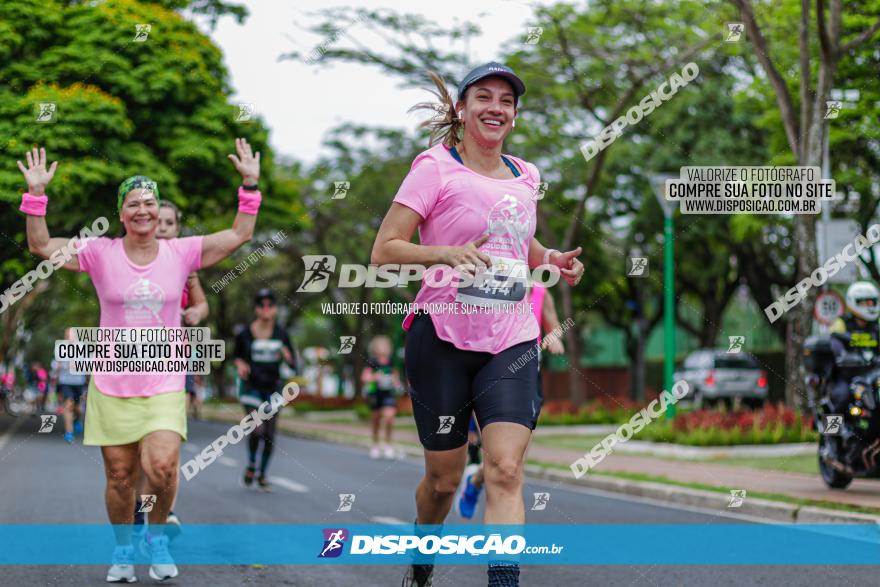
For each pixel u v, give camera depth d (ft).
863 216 70.90
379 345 55.93
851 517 26.40
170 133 69.77
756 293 104.99
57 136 59.31
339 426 93.09
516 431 13.21
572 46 66.44
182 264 18.45
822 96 45.98
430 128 14.46
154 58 66.90
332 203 103.30
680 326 137.39
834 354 31.83
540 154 78.69
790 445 50.65
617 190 98.17
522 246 13.96
